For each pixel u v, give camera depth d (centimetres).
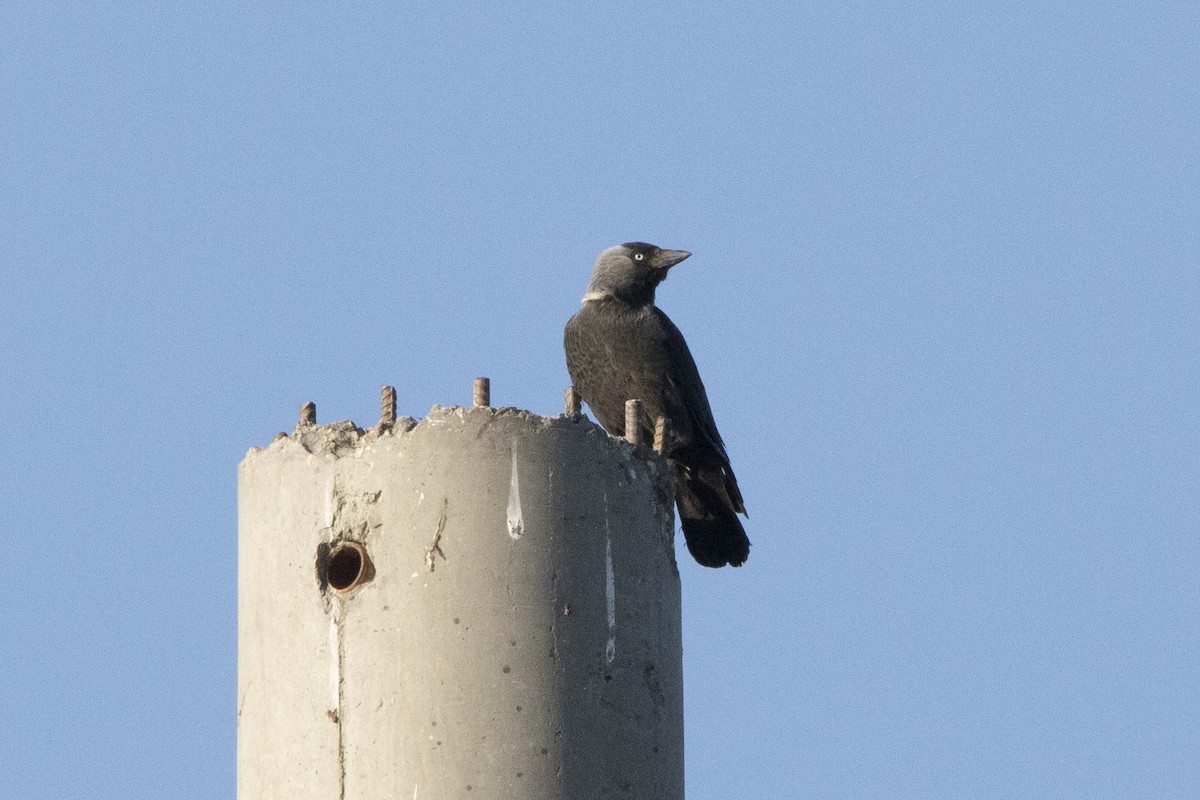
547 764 1185
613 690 1221
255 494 1291
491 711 1188
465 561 1212
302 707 1215
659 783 1231
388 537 1225
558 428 1252
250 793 1234
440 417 1245
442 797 1170
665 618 1282
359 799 1178
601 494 1257
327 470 1255
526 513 1227
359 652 1208
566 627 1215
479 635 1200
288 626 1238
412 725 1184
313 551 1241
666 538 1315
